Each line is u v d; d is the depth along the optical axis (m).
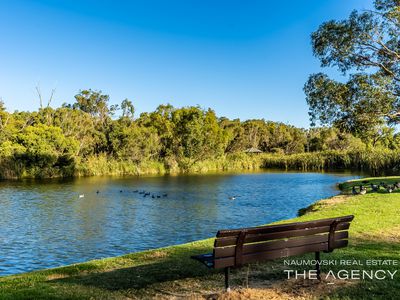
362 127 24.47
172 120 79.38
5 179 52.75
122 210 26.73
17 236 18.84
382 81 23.00
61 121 70.56
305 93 25.66
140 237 18.72
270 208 27.73
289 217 24.03
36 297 6.90
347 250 9.95
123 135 67.06
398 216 15.08
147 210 26.77
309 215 16.33
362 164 67.25
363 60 24.23
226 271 6.86
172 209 27.23
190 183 47.22
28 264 14.33
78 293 7.14
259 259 6.83
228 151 96.69
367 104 23.47
